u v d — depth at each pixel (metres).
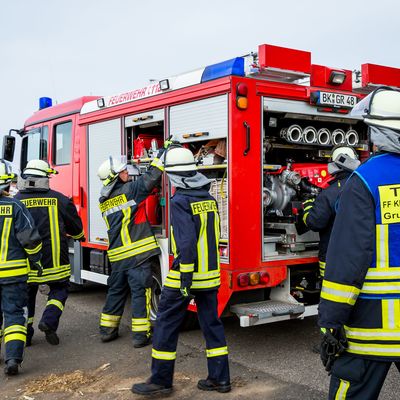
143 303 5.27
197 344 5.32
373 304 2.41
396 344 2.39
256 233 4.77
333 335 2.43
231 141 4.66
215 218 4.08
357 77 5.52
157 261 5.74
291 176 5.16
